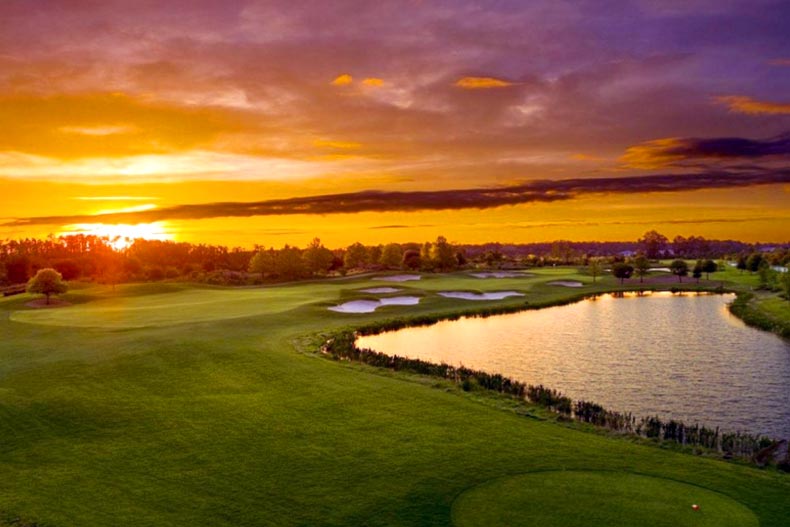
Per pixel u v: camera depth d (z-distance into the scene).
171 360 45.38
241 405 34.78
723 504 22.28
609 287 129.50
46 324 63.84
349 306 88.19
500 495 23.09
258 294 99.94
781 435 34.31
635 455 27.42
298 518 21.55
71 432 30.59
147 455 27.55
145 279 145.50
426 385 40.25
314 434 30.05
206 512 22.08
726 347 62.31
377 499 22.91
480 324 79.12
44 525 21.19
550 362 55.16
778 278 111.75
